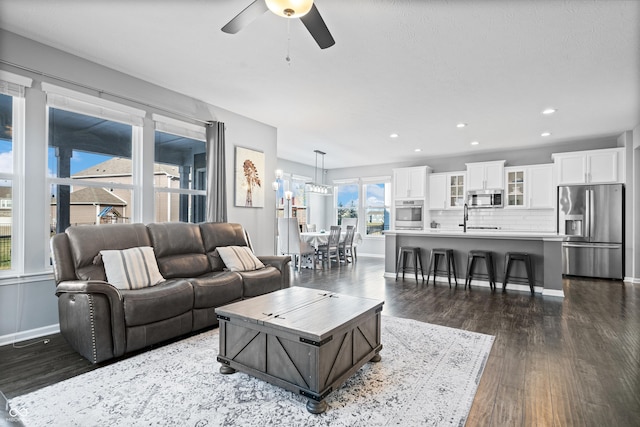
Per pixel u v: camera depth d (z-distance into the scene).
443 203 7.66
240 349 2.15
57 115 3.21
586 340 2.84
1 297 2.75
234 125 4.84
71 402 1.87
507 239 5.09
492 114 4.77
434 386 2.07
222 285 3.21
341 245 7.65
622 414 1.78
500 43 2.85
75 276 2.75
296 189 9.22
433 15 2.46
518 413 1.79
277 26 2.65
